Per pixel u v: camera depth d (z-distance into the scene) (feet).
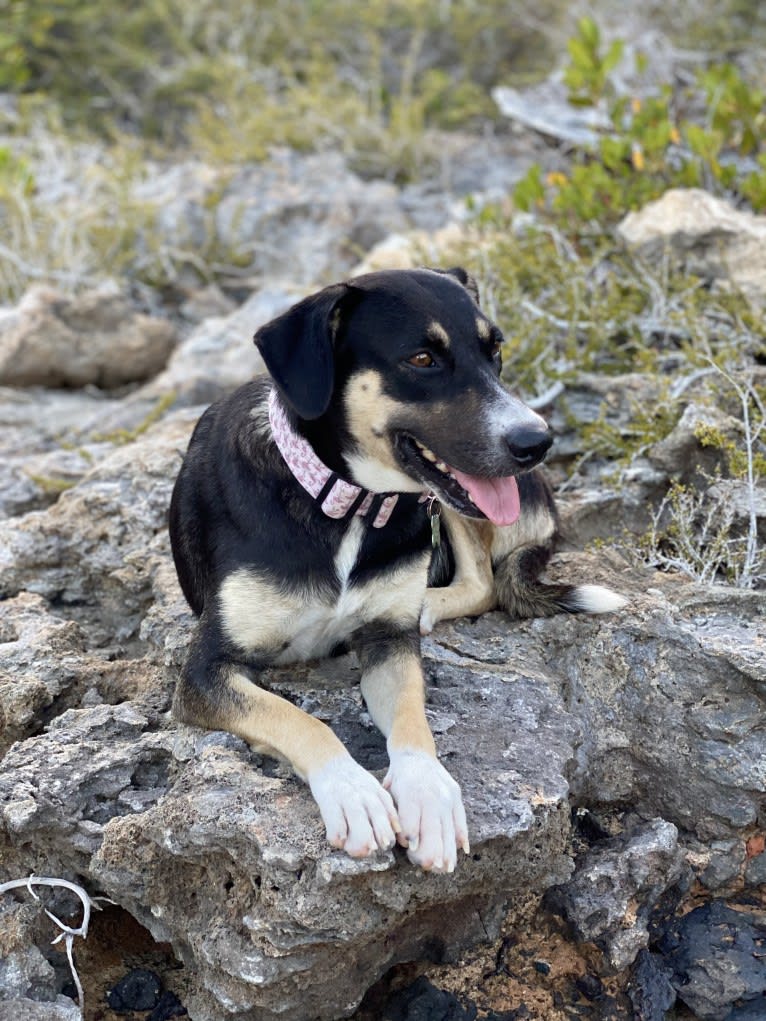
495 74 12.17
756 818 4.21
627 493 5.28
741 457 5.01
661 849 3.99
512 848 3.74
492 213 7.16
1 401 7.06
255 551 4.07
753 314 5.92
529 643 4.50
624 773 4.33
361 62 11.99
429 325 3.91
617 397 5.77
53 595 5.16
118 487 5.30
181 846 3.70
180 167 9.75
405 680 4.03
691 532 5.02
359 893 3.57
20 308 7.41
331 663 4.37
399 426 3.96
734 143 7.43
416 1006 3.84
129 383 7.55
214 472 4.25
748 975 3.93
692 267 6.32
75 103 11.94
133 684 4.52
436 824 3.55
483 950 3.99
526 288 6.58
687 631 4.33
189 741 4.02
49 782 4.00
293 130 9.93
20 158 9.30
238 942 3.63
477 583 4.67
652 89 8.85
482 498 3.95
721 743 4.22
